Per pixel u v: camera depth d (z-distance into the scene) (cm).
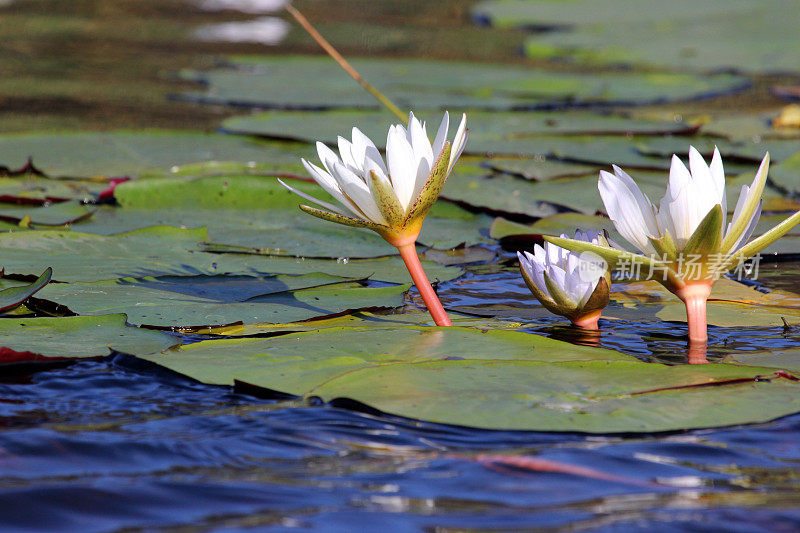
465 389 251
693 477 202
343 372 267
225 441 222
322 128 823
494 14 1903
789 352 300
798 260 443
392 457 213
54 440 220
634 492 194
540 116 952
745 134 810
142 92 1038
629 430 226
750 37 1565
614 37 1625
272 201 543
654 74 1302
